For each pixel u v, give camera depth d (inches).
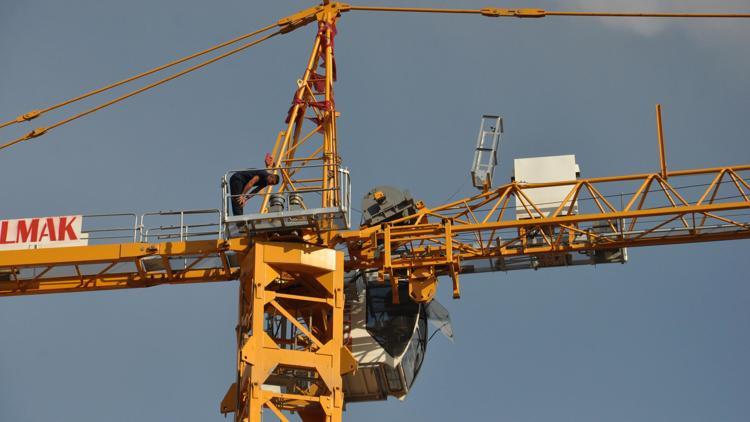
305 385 4739.2
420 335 5007.4
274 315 4817.9
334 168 4817.9
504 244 4909.0
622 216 4785.9
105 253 4849.9
